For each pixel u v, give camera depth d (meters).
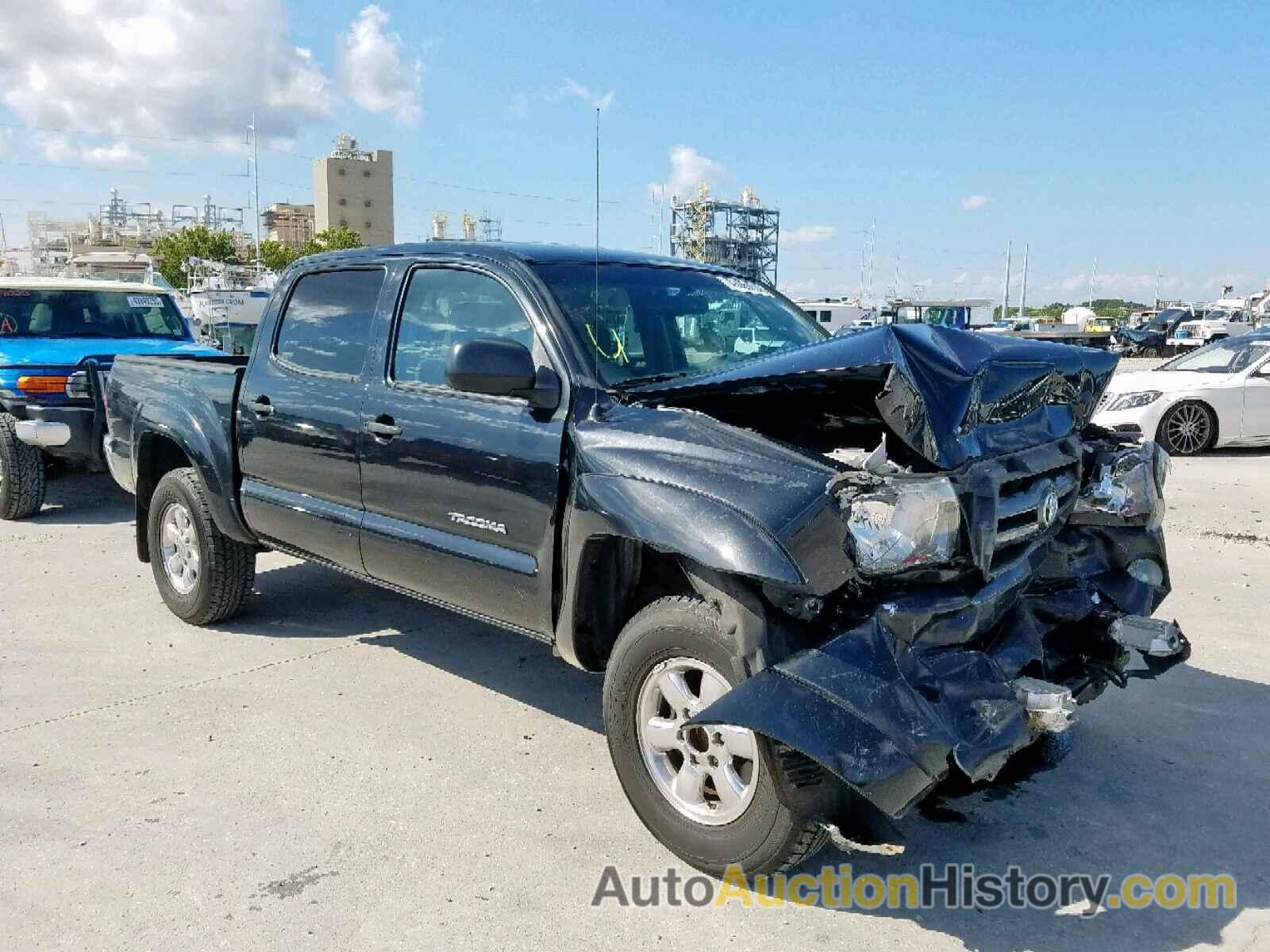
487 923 3.00
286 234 146.00
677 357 4.08
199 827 3.54
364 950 2.88
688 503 3.06
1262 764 4.00
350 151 132.12
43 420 8.16
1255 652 5.24
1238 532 8.08
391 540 4.27
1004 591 3.19
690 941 2.93
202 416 5.27
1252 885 3.20
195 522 5.46
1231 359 13.18
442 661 5.21
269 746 4.20
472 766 4.02
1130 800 3.73
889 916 3.05
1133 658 3.73
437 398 4.08
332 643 5.48
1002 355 3.28
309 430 4.63
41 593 6.40
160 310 10.73
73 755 4.10
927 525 2.96
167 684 4.88
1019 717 2.97
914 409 3.01
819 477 2.92
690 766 3.22
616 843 3.45
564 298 3.88
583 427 3.52
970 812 3.65
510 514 3.74
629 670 3.33
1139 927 2.99
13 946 2.88
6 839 3.45
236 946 2.88
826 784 2.92
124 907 3.07
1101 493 3.88
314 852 3.38
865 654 2.85
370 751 4.15
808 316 4.91
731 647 3.00
